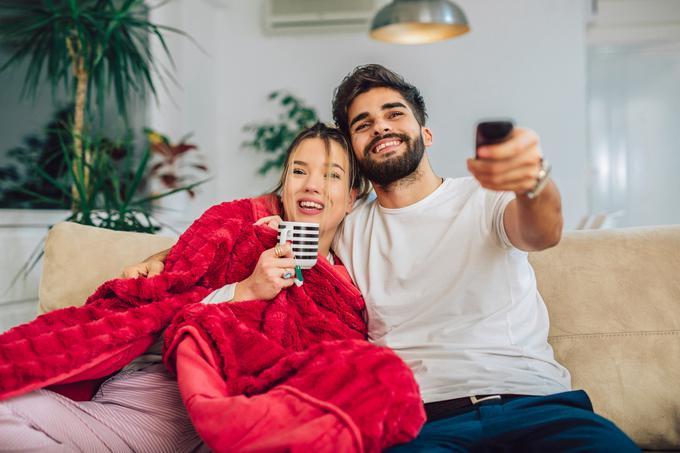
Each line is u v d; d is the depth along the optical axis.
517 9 4.80
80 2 3.34
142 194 4.20
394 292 1.45
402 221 1.50
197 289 1.49
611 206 5.84
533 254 1.58
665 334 1.46
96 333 1.32
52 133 3.42
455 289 1.39
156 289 1.43
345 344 1.17
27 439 1.22
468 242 1.40
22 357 1.25
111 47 2.74
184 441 1.40
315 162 1.56
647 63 5.67
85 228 1.71
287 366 1.18
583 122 4.73
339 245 1.61
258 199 1.68
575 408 1.17
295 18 4.92
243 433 1.04
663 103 5.66
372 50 4.95
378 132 1.50
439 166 4.90
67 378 1.29
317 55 5.01
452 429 1.19
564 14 4.76
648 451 1.45
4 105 3.18
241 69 5.08
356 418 1.04
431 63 4.90
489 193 1.41
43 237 2.62
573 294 1.52
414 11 2.57
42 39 2.71
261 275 1.40
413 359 1.37
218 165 5.10
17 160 3.24
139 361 1.51
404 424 1.07
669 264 1.50
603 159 5.83
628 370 1.45
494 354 1.34
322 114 5.01
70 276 1.64
